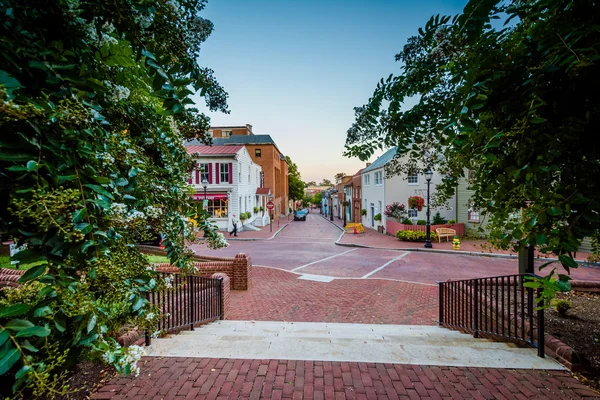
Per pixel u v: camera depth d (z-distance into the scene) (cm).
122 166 149
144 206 174
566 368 293
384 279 959
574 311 445
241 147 2394
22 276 97
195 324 497
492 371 291
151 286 159
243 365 302
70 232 96
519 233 147
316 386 268
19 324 84
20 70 106
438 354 329
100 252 109
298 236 2245
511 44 155
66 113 97
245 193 2522
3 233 98
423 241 1791
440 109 241
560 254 136
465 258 1349
